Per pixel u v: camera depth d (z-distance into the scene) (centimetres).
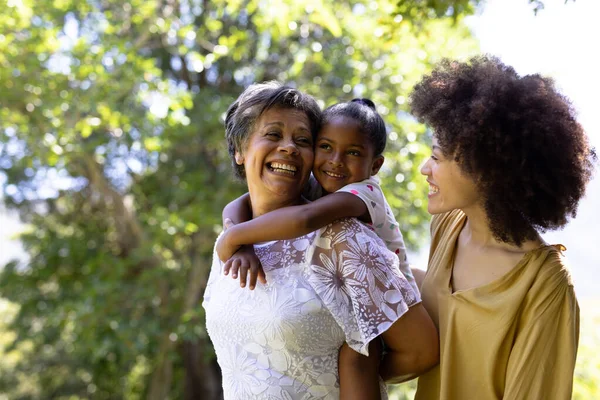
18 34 777
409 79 691
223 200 866
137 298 898
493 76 168
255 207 200
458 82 174
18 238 1096
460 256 184
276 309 180
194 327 862
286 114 193
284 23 570
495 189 164
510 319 163
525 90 164
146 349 950
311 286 181
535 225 168
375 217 191
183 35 803
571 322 160
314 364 180
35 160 836
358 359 182
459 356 174
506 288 167
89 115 807
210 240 902
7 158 917
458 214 194
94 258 982
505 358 165
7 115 764
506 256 171
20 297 1051
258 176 194
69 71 771
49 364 1234
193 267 919
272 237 180
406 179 711
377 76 726
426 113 178
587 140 167
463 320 172
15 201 1072
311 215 177
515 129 161
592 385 351
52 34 759
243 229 184
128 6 871
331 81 809
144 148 868
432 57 656
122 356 1009
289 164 191
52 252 1016
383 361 191
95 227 1080
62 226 1133
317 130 197
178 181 984
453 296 176
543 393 158
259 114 194
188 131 841
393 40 364
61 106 771
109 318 872
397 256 195
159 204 1007
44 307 1042
